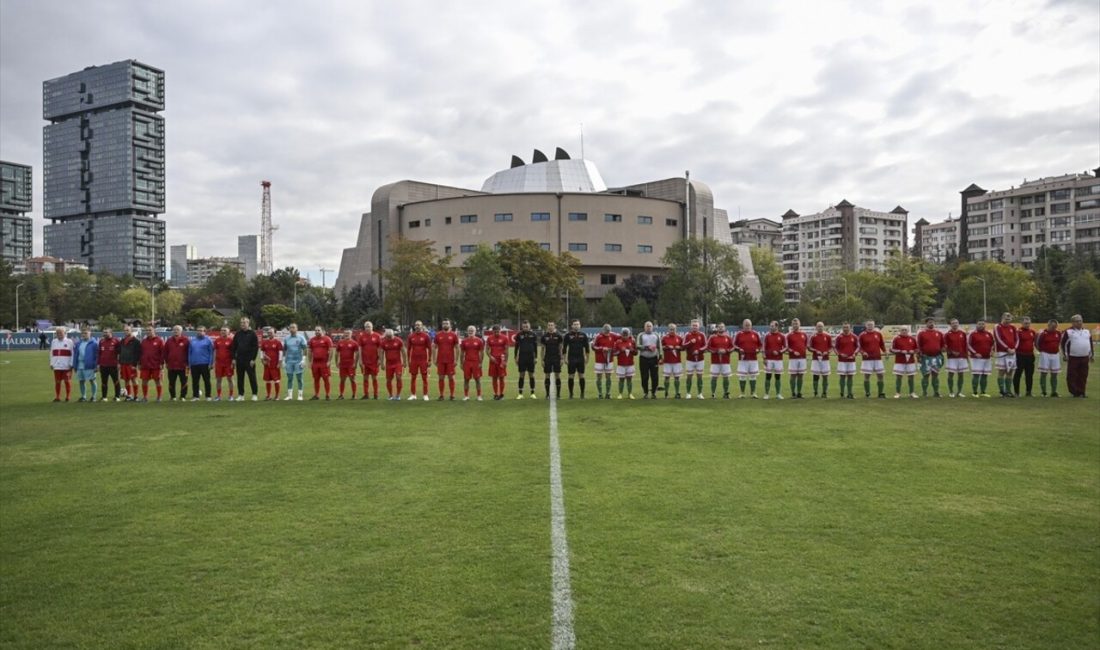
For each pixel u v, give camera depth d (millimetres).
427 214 106250
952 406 18266
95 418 16922
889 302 89125
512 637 5105
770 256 128250
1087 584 6066
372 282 111062
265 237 174250
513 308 72750
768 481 9727
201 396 22344
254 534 7531
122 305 115562
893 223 164750
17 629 5344
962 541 7164
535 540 7230
